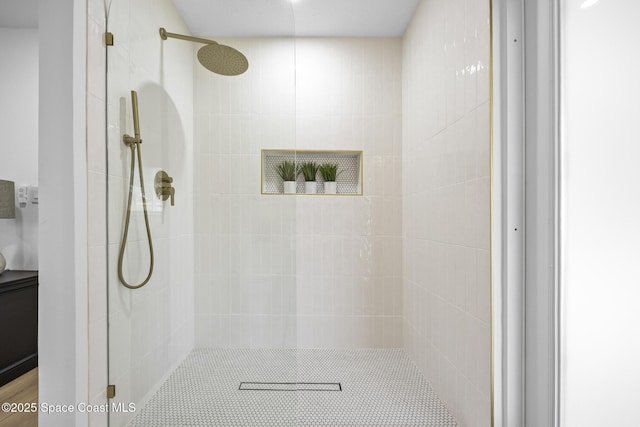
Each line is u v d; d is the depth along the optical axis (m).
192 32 1.64
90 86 1.54
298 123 3.07
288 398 1.60
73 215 1.46
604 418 1.26
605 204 1.24
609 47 1.22
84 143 1.51
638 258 1.20
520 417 1.51
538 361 1.40
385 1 2.59
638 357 1.20
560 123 1.31
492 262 1.53
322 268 3.06
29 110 3.28
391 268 3.07
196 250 1.63
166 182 1.64
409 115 2.87
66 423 1.47
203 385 1.61
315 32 3.01
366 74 3.08
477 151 1.68
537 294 1.42
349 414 1.99
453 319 1.97
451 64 2.01
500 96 1.54
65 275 1.46
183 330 1.62
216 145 1.63
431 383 2.33
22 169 3.27
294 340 1.62
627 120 1.20
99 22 1.60
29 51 3.29
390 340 3.06
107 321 1.66
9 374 2.57
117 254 1.66
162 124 1.64
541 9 1.38
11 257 3.21
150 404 1.63
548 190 1.35
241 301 1.62
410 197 2.84
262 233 1.63
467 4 1.79
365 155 3.07
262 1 1.63
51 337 1.47
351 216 3.07
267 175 1.63
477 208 1.68
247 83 1.63
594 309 1.26
